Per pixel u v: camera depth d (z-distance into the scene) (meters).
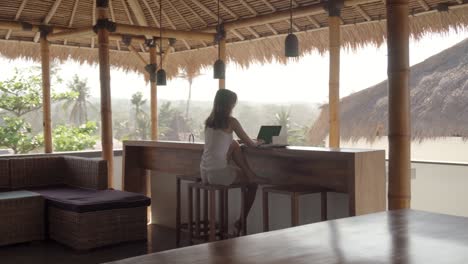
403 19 3.49
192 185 4.17
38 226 4.66
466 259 1.48
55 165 5.56
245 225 4.04
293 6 5.77
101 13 5.70
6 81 14.85
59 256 4.20
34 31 6.45
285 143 4.02
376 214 2.15
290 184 3.98
